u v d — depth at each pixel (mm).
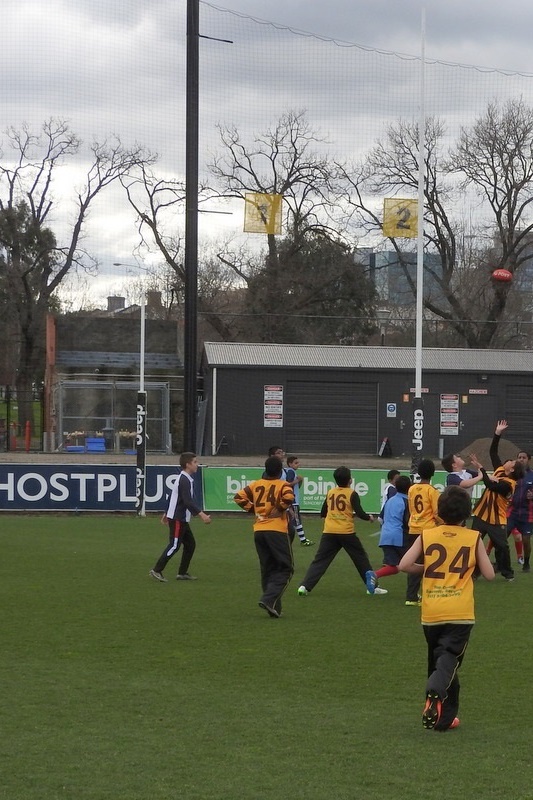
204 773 6340
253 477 25125
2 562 16938
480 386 40844
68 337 47500
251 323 52562
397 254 50312
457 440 40750
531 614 12695
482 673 9305
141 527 22328
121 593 13875
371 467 34125
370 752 6824
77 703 8070
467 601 7277
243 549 19203
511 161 46562
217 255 56000
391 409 40625
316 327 52969
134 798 5863
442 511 7438
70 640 10609
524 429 41156
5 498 24516
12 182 52625
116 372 43875
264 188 49281
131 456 39062
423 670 9383
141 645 10383
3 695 8297
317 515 25422
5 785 6070
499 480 15766
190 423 24562
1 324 54500
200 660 9719
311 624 11750
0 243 52438
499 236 49188
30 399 52750
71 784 6102
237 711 7883
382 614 12508
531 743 7078
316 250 51719
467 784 6164
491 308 51312
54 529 21844
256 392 39906
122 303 81250
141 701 8156
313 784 6145
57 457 37906
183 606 12867
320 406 40375
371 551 19719
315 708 8008
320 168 49250
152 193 51156
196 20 23797
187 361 24578
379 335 56312
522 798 5918
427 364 40906
